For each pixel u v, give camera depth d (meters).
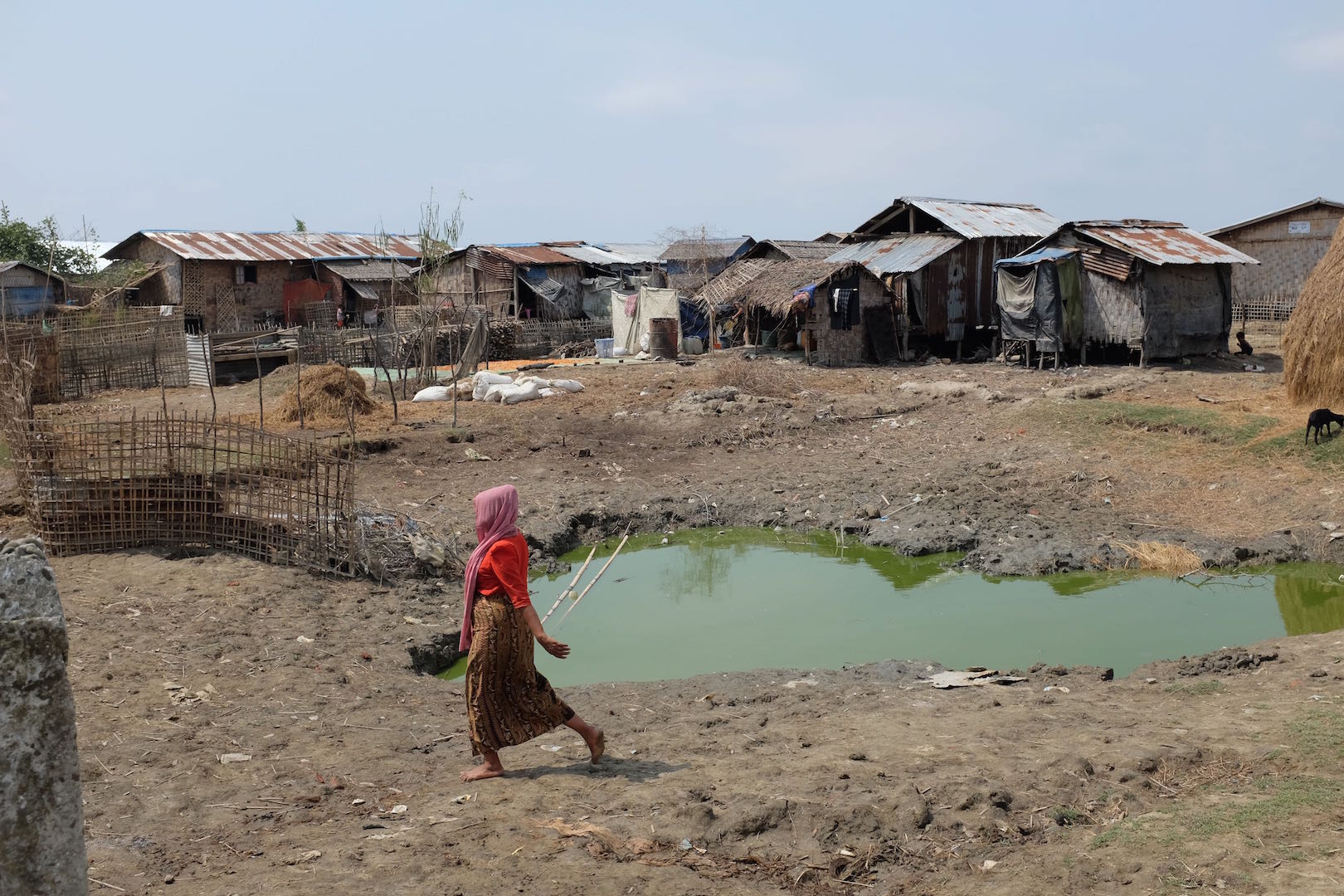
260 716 7.23
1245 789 5.26
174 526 11.08
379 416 20.12
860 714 7.21
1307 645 8.32
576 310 44.91
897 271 30.08
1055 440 17.23
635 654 9.92
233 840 5.20
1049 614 10.66
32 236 44.47
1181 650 9.50
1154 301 25.58
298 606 9.83
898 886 4.67
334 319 42.66
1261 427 15.97
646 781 5.86
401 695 8.00
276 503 10.99
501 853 4.89
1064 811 5.19
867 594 11.60
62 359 25.66
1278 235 39.44
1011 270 27.78
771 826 5.17
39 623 2.77
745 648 9.99
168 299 42.22
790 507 14.90
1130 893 4.33
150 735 6.71
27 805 2.77
